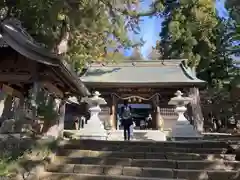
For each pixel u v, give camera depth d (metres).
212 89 22.95
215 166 5.46
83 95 7.96
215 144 6.75
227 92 21.94
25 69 5.60
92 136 9.39
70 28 8.33
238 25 9.74
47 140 6.01
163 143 6.84
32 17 7.10
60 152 6.20
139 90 14.70
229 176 4.98
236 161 5.61
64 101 7.63
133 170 5.29
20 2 6.45
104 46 11.05
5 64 5.63
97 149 6.57
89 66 16.12
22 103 6.64
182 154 5.97
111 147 6.58
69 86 6.99
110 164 5.69
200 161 5.54
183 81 13.78
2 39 5.34
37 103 5.66
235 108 22.09
